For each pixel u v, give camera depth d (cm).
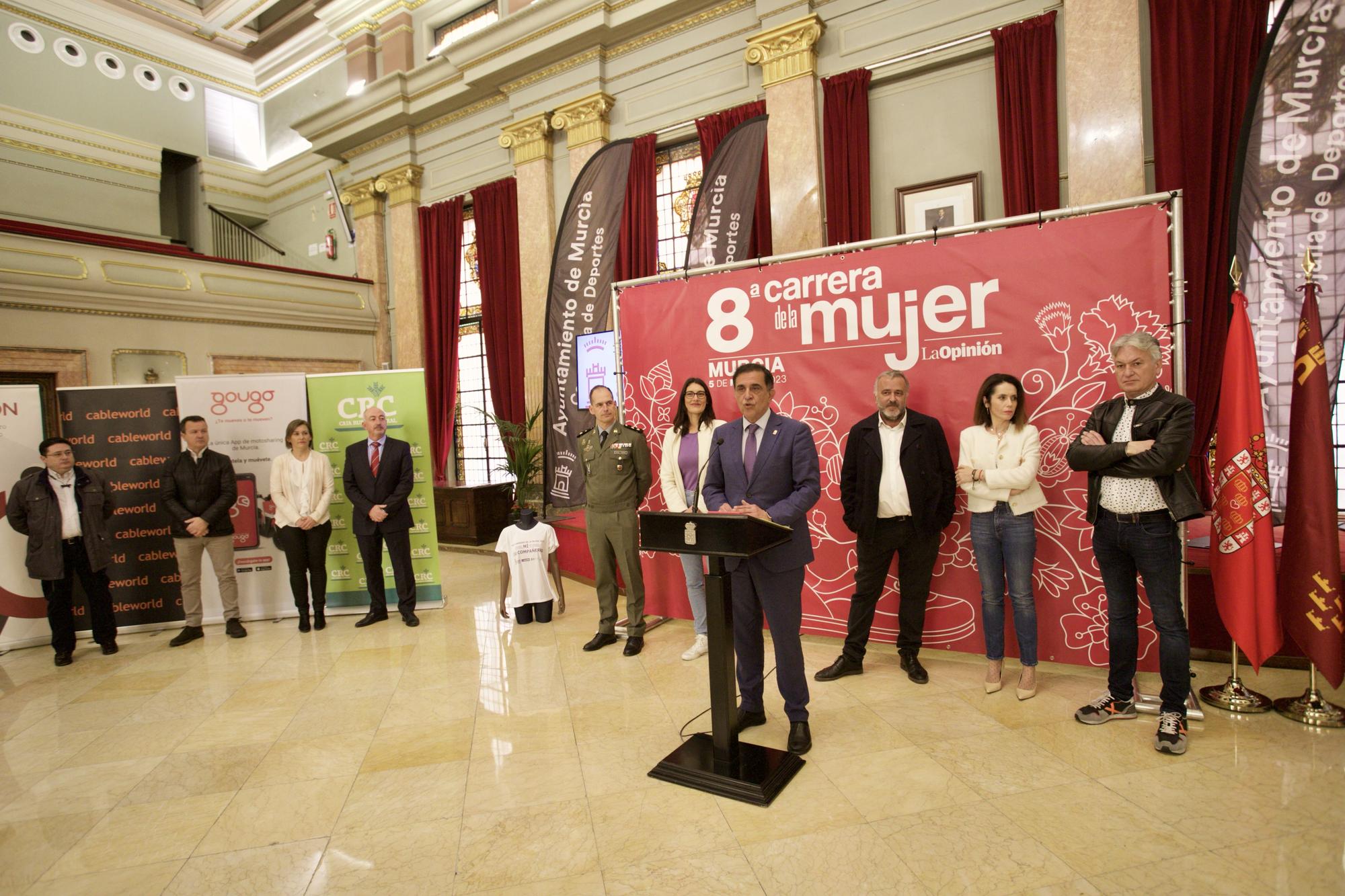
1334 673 264
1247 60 439
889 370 320
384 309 963
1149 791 226
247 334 827
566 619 469
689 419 367
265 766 276
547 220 776
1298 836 200
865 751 261
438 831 224
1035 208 516
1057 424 310
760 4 624
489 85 809
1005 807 221
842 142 590
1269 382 417
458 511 782
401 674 374
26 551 464
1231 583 280
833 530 364
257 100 1180
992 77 546
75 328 689
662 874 197
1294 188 406
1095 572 309
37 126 934
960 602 339
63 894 203
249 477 504
